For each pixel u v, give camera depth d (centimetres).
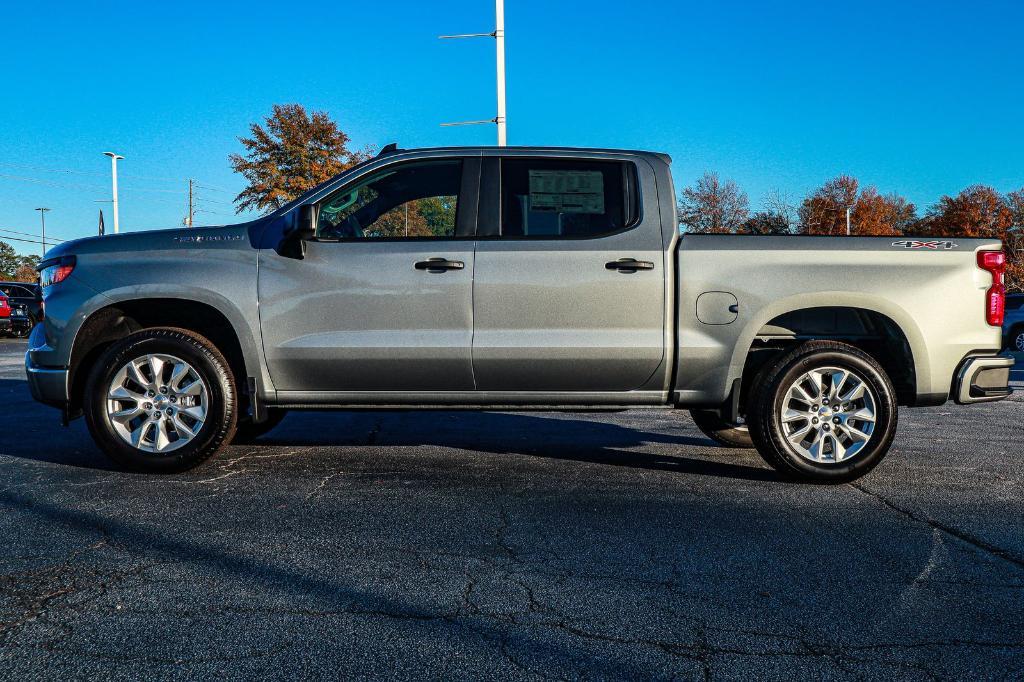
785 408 454
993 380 461
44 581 289
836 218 5531
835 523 375
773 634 250
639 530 360
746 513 391
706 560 320
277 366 466
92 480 450
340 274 462
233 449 556
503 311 459
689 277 457
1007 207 5706
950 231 5834
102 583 287
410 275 460
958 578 302
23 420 689
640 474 480
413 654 233
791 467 454
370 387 470
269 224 477
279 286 464
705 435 629
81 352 477
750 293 456
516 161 479
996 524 375
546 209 471
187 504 398
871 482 464
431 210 476
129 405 469
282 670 222
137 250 474
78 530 352
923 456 550
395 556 321
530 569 307
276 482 450
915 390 463
